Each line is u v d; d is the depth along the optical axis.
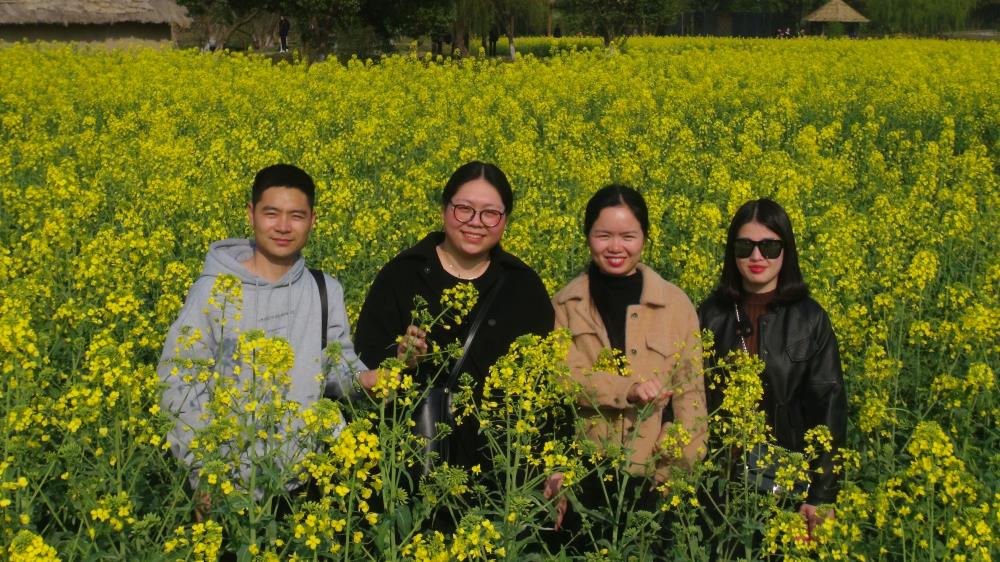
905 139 16.86
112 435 4.27
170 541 3.60
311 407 4.02
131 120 15.80
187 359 4.05
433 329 4.89
